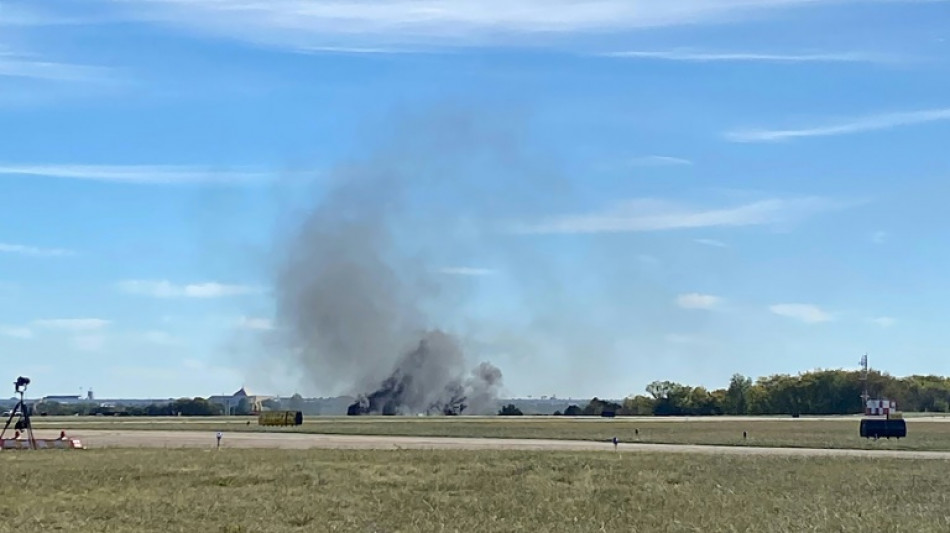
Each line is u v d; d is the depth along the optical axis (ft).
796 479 148.56
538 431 352.69
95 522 99.19
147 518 101.96
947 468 171.01
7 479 141.59
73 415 641.81
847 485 139.54
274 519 101.55
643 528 96.12
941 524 99.71
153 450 215.51
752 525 97.40
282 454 199.72
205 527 96.02
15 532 92.43
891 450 233.55
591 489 133.08
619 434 323.98
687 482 144.05
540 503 116.06
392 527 96.89
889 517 104.27
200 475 148.77
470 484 138.92
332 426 403.54
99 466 165.27
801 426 400.67
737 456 202.69
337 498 120.16
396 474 153.69
